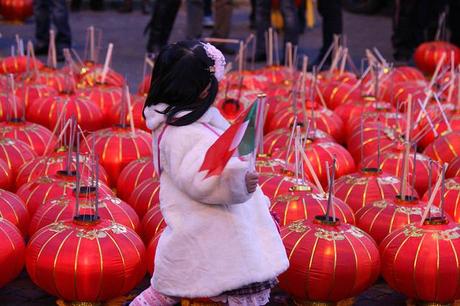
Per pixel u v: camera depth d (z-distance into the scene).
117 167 8.62
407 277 6.25
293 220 6.78
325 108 10.30
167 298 5.31
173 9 15.66
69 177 7.36
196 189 4.77
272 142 9.03
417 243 6.27
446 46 14.30
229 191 4.75
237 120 4.66
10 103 10.22
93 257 6.02
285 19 14.95
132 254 6.16
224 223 4.93
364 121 9.75
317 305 6.27
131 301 5.89
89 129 10.08
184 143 4.84
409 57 17.00
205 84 4.94
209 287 4.92
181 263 4.97
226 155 4.67
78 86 11.31
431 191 6.99
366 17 23.44
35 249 6.14
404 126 9.75
